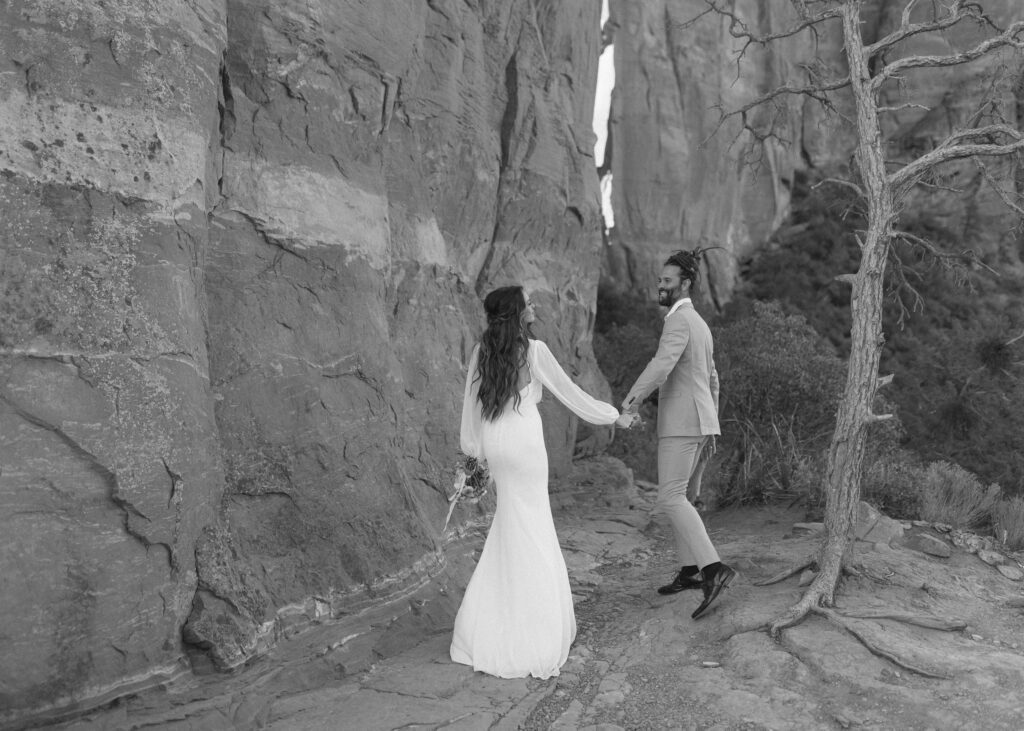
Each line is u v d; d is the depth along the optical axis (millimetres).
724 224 29219
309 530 4234
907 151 31031
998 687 3480
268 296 4406
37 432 2934
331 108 4938
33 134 2994
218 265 4211
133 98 3357
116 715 3088
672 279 4758
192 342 3645
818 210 30266
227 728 3250
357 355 4895
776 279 27828
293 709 3469
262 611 3732
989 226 25750
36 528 2920
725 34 28781
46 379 2961
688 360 4648
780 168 31047
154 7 3469
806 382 7949
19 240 2926
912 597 4613
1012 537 6230
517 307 4168
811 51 31062
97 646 3072
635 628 4566
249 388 4176
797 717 3436
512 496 4055
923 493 7055
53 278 3010
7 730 2834
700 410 4613
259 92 4453
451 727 3318
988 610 4555
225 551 3732
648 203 28094
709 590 4453
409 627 4398
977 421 14602
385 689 3701
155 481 3277
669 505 4637
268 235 4453
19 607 2855
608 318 24938
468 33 8211
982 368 14500
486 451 4117
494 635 3939
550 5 10359
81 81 3156
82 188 3125
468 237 8500
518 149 9312
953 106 30250
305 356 4508
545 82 9883
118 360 3186
